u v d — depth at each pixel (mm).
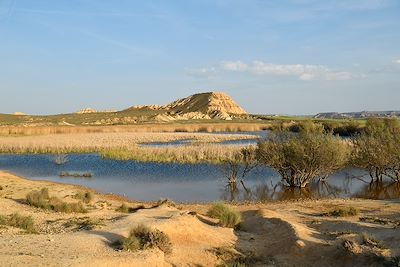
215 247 14102
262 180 30797
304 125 35938
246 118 161000
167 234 14109
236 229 17094
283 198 25125
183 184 29359
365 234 13852
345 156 29422
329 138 28938
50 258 10867
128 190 27609
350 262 12531
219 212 18906
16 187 26141
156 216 17172
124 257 11469
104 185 29391
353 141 32781
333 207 21562
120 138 64875
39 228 15305
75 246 12258
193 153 39719
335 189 27938
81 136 70062
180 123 121000
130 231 13539
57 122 132125
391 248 13047
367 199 24188
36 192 21500
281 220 16578
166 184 29469
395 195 25859
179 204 23172
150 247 12617
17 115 171250
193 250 13523
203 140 61875
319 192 27047
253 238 15625
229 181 29891
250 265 13062
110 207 21344
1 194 23016
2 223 15141
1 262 10234
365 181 30766
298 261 13234
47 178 32656
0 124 117000
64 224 15977
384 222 17297
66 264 10492
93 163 39438
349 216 18906
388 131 30875
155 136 70312
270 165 29281
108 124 118125
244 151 35125
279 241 14656
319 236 15000
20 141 57344
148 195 26031
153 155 40688
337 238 14297
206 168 35031
